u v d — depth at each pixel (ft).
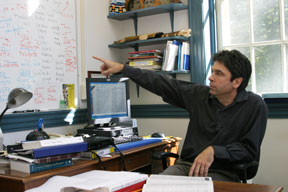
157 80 6.65
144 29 10.62
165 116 9.99
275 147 8.62
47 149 4.83
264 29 9.22
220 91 5.86
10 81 7.36
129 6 10.41
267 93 8.64
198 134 6.25
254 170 6.04
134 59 9.77
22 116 7.45
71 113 8.83
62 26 8.77
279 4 9.00
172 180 3.84
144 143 7.45
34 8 7.98
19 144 5.60
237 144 5.65
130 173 4.21
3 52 7.23
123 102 8.54
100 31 10.12
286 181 8.51
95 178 3.97
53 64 8.46
